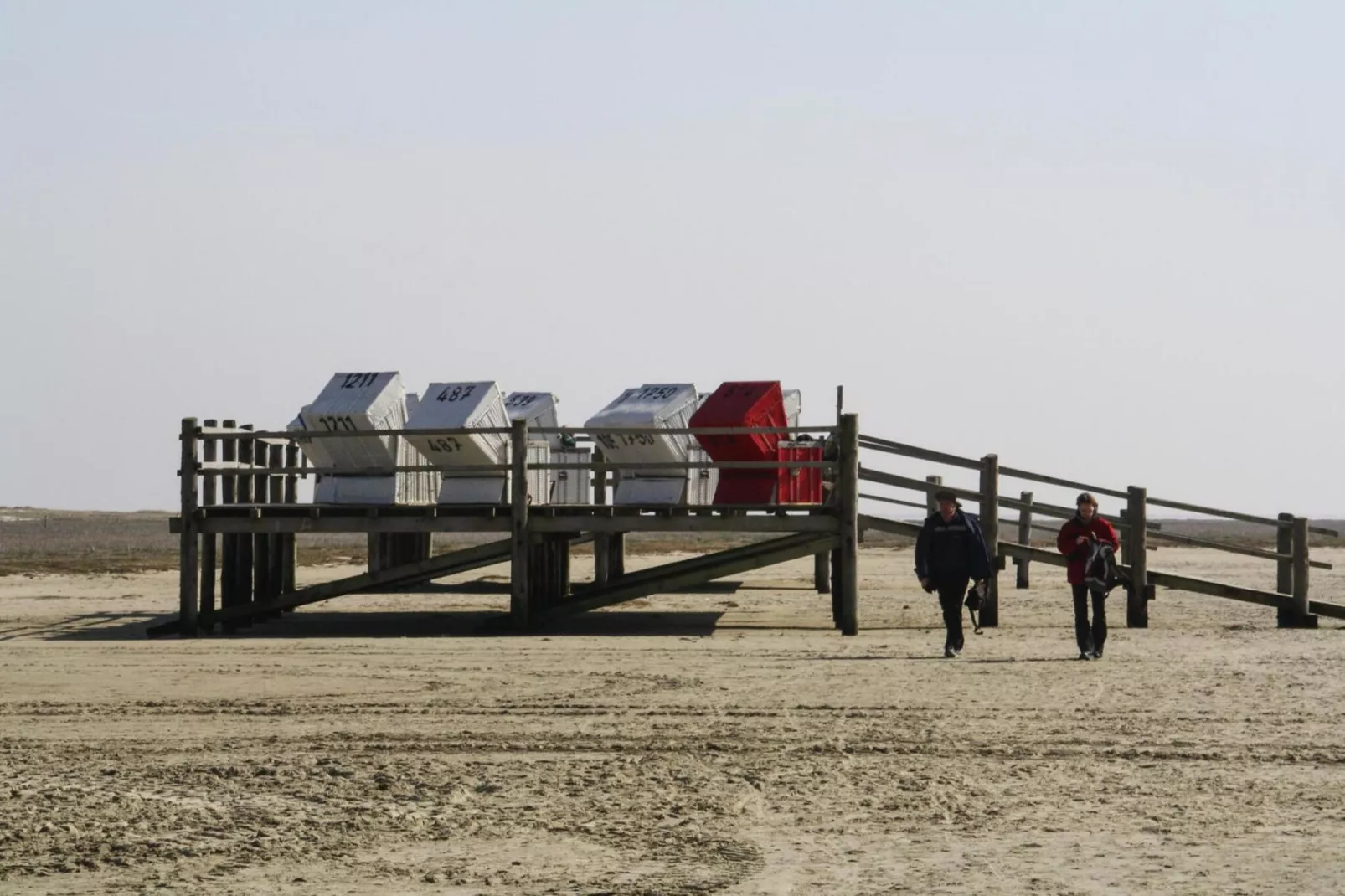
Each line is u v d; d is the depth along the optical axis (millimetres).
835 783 11852
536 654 21516
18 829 10383
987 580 21078
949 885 8875
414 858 9648
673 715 15508
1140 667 19625
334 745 13828
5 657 21312
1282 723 14633
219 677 18969
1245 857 9484
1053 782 11844
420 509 26125
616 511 25703
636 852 9742
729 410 25578
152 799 11344
